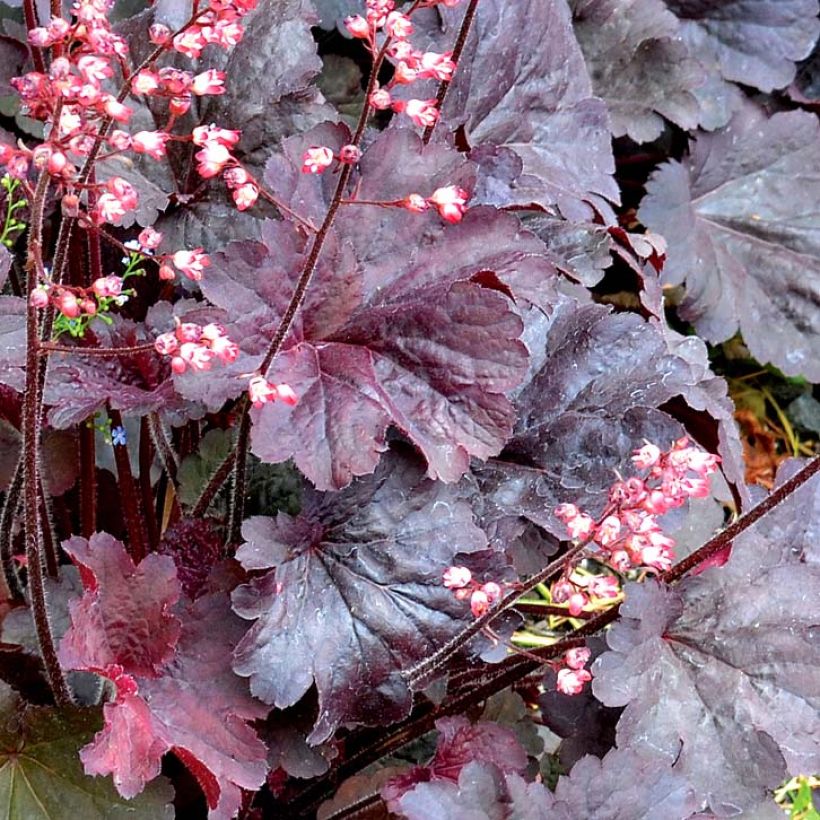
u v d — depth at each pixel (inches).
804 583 43.6
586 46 52.2
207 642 42.8
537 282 43.0
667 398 44.5
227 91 45.6
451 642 42.5
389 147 43.0
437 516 43.4
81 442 45.3
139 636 42.2
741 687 43.2
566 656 41.4
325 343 42.9
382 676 42.9
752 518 42.7
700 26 55.8
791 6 55.4
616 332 45.1
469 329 42.4
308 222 41.8
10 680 43.9
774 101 56.4
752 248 54.9
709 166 55.3
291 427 42.1
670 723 43.0
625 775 42.0
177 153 45.5
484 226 43.0
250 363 42.4
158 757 41.4
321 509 43.4
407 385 42.5
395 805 43.0
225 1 39.0
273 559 42.8
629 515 39.9
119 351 39.8
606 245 47.8
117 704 41.6
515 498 44.6
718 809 42.8
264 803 45.7
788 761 42.9
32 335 39.8
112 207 38.7
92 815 42.4
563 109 48.8
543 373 45.1
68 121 38.4
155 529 46.8
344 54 50.8
